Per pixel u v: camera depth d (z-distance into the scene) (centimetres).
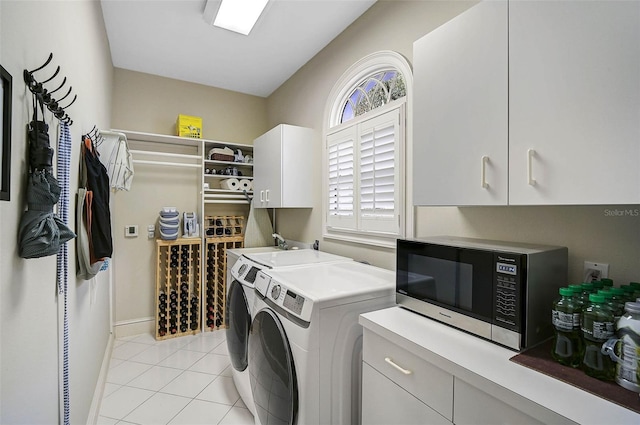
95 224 150
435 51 130
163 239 308
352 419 139
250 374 180
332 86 261
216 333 323
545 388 79
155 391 217
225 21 227
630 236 103
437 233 169
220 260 340
